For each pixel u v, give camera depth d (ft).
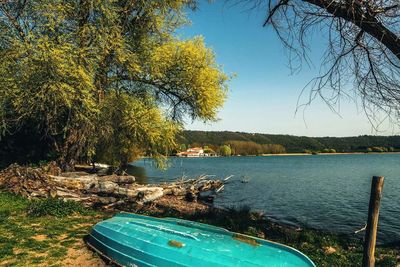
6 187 56.08
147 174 171.12
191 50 82.33
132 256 26.45
